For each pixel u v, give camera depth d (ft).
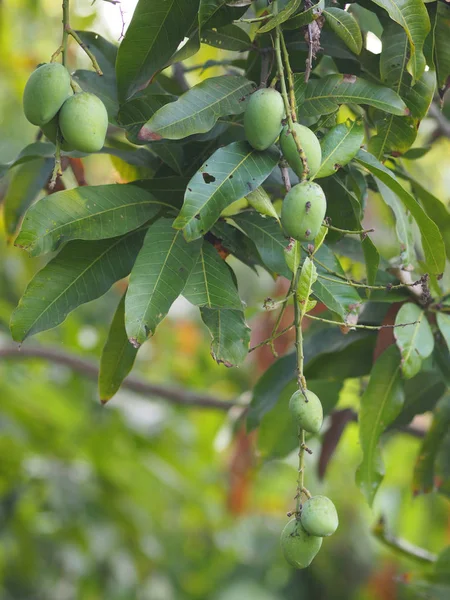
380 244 10.49
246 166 7.54
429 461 9.25
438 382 9.05
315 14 7.69
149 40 7.89
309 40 7.76
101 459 14.73
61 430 14.60
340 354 8.80
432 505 14.97
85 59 12.26
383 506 17.17
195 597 20.26
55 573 15.11
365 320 8.69
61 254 7.91
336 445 9.89
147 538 15.62
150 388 11.93
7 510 14.15
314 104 7.80
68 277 7.89
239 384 16.76
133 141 7.99
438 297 8.57
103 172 13.30
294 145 7.47
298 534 7.43
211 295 7.68
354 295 7.89
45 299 7.86
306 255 7.93
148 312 7.55
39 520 14.44
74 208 7.78
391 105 7.76
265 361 11.55
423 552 9.71
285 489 20.42
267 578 20.98
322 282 7.90
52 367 15.78
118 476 14.75
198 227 7.43
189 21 7.88
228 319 7.77
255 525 21.02
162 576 17.48
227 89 7.75
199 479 15.60
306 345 8.88
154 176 8.27
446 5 8.05
